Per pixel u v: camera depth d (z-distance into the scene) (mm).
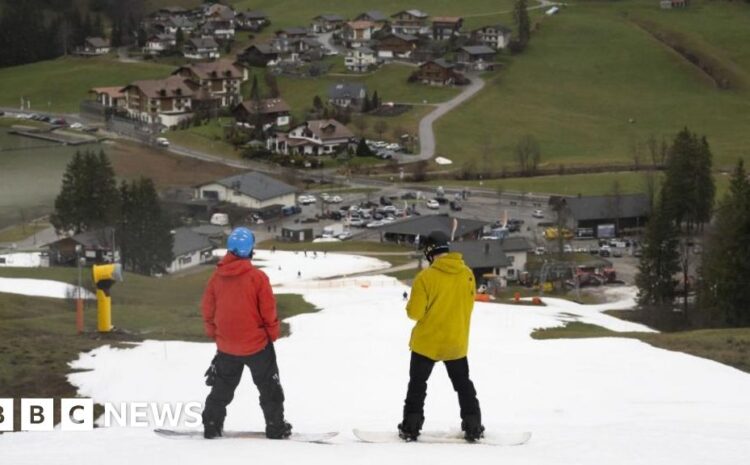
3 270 60438
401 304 45062
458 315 12625
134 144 171125
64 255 85938
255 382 12750
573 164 154875
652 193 117812
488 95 197875
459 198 135250
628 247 109812
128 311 40938
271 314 12508
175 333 33094
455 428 14312
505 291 88125
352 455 10930
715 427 14734
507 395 22312
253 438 12695
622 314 72188
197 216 128500
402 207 130625
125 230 87250
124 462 10586
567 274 92562
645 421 15945
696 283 75250
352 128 177125
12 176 143750
